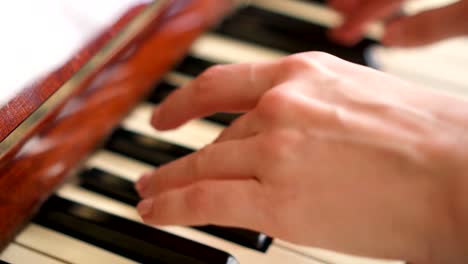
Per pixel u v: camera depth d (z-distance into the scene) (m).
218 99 0.50
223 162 0.49
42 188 0.54
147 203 0.50
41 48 0.53
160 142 0.59
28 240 0.54
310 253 0.54
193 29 0.65
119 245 0.54
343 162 0.47
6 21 0.52
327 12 0.70
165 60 0.63
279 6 0.70
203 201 0.48
